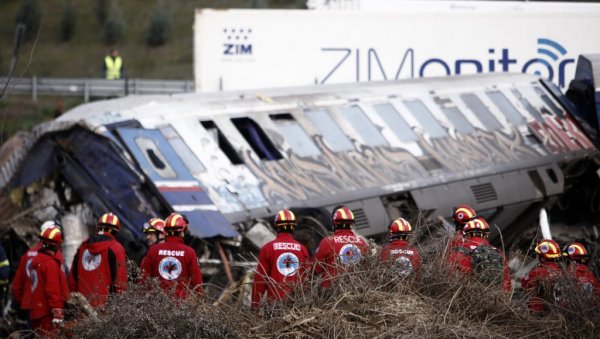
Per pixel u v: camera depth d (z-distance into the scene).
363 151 46.12
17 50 33.12
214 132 43.19
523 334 26.48
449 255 28.45
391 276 26.80
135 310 24.89
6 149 45.84
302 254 29.52
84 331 25.44
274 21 64.25
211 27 63.91
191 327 24.66
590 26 65.94
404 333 24.58
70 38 166.12
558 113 54.84
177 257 30.44
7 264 37.66
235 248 38.97
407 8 69.00
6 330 39.03
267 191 41.53
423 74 65.31
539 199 50.97
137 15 177.50
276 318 25.14
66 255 43.25
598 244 51.25
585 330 27.28
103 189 41.12
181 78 152.00
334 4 68.88
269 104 45.84
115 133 40.62
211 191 40.19
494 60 65.62
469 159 49.06
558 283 28.58
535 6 69.69
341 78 64.69
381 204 44.19
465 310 26.36
